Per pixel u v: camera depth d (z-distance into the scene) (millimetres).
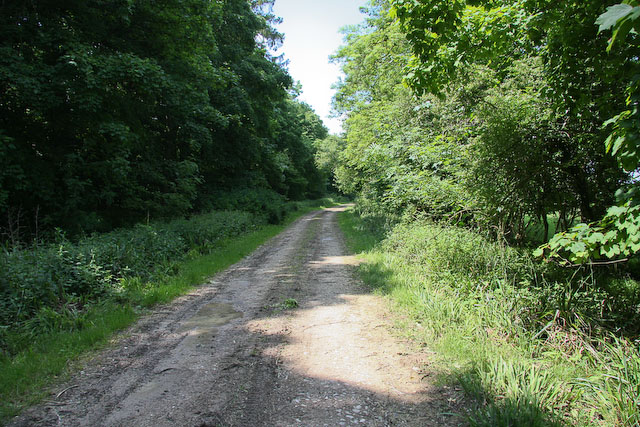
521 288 5160
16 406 3170
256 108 24453
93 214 11031
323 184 62500
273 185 37719
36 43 9594
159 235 10406
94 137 11258
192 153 19891
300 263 10438
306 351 4352
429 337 4555
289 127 40469
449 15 4543
